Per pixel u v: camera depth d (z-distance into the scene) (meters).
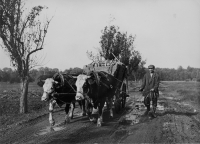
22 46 10.61
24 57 10.72
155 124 8.22
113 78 9.62
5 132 7.21
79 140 6.22
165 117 9.61
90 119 8.66
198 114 10.41
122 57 19.78
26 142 6.09
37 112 10.97
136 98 18.81
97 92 8.09
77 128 7.60
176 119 9.16
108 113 10.70
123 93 11.91
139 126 7.92
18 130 7.46
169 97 20.25
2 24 9.91
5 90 23.70
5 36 10.05
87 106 8.52
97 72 8.52
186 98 18.30
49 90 7.70
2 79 49.97
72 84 8.80
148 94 9.86
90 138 6.42
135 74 37.41
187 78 102.81
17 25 10.30
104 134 6.85
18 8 10.33
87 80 7.82
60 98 8.53
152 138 6.39
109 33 19.02
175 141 6.10
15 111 10.80
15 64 10.56
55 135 6.69
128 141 6.14
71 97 8.84
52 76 8.59
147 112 10.69
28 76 10.89
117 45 19.02
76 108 12.91
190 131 7.18
